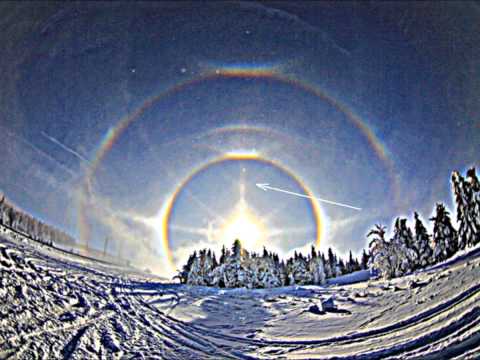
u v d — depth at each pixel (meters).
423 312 13.30
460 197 26.02
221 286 25.39
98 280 17.72
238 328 13.73
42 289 13.16
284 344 11.84
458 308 12.75
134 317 13.18
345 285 24.38
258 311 16.62
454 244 25.41
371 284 22.47
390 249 25.88
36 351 8.55
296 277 26.92
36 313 10.81
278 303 18.38
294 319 15.09
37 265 16.44
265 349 11.37
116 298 15.19
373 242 26.59
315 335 12.66
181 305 16.39
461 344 9.88
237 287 25.48
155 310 14.83
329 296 19.64
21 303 11.13
